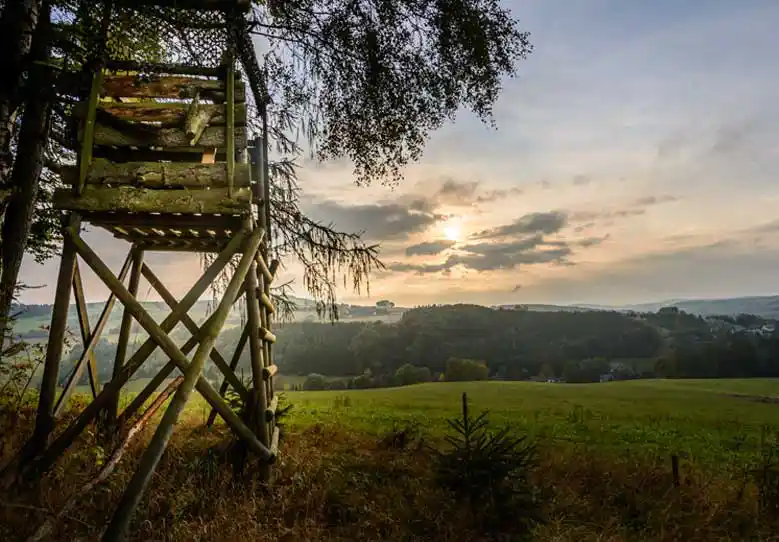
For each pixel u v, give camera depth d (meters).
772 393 30.89
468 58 7.19
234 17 5.70
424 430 10.88
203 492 5.06
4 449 5.18
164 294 7.43
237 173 5.12
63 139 6.80
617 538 5.00
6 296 5.70
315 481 5.94
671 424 14.82
